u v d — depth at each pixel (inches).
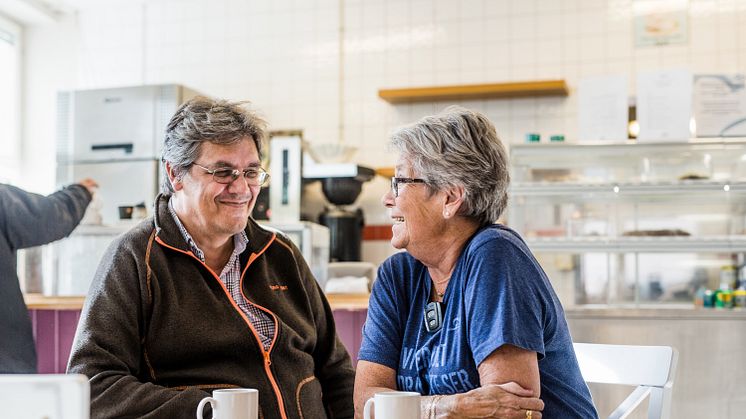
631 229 194.1
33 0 231.9
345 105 225.1
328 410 81.3
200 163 71.9
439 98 214.5
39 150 240.8
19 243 113.0
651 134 174.7
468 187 65.1
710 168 177.6
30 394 32.9
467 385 62.9
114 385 64.4
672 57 204.8
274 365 73.4
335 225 200.2
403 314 70.2
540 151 176.7
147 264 70.5
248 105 75.8
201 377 69.9
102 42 242.1
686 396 155.0
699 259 194.2
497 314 60.3
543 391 62.9
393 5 223.3
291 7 230.5
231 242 76.9
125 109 199.8
